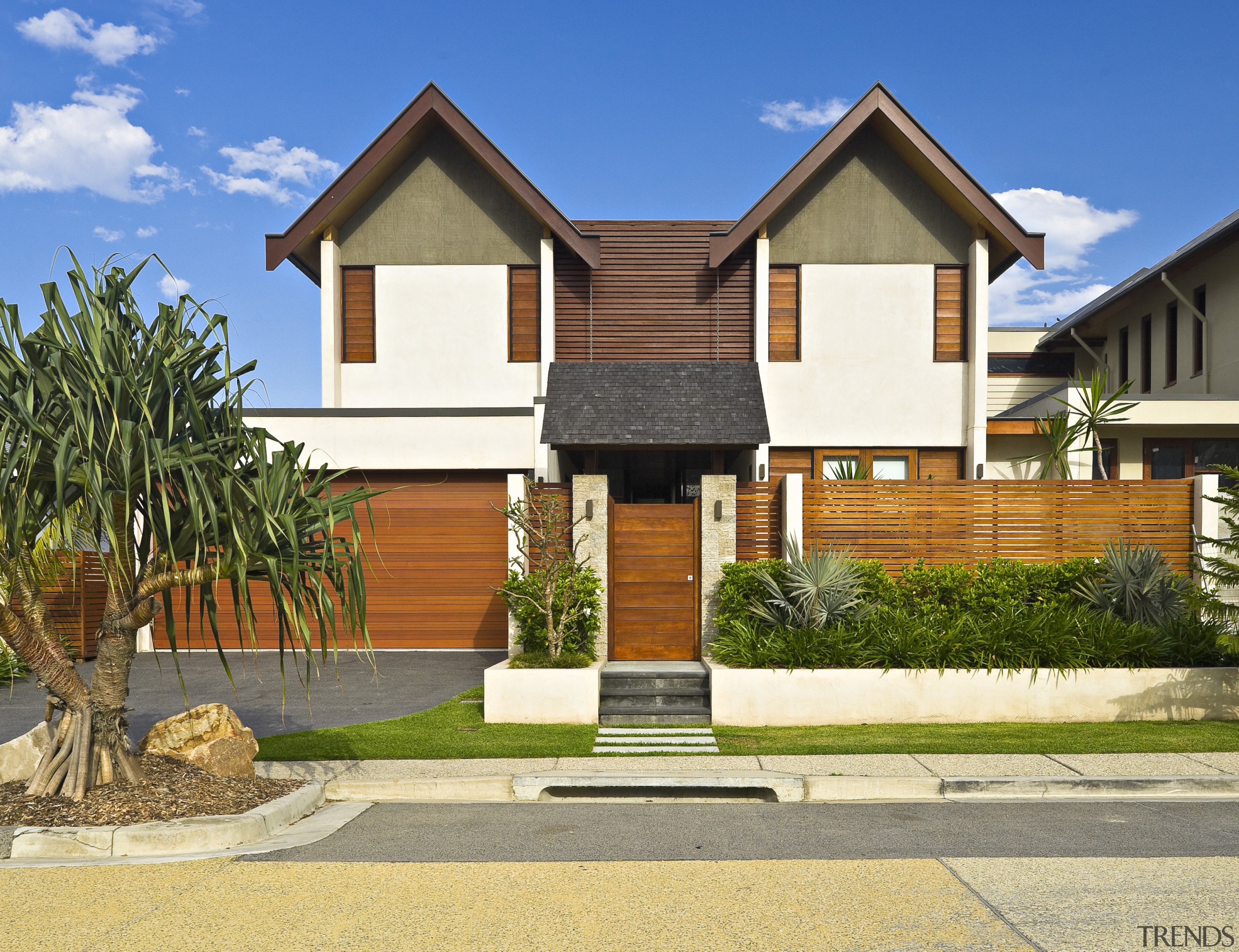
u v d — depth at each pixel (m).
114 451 5.79
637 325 16.05
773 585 10.16
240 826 5.75
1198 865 5.18
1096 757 7.76
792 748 8.16
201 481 5.63
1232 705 9.31
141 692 10.99
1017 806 6.71
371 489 14.49
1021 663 9.34
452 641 14.13
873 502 10.88
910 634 9.49
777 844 5.70
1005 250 15.90
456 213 16.12
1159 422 15.41
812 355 15.69
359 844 5.70
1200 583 10.66
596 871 5.11
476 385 15.98
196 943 4.07
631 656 10.87
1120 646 9.43
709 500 10.88
